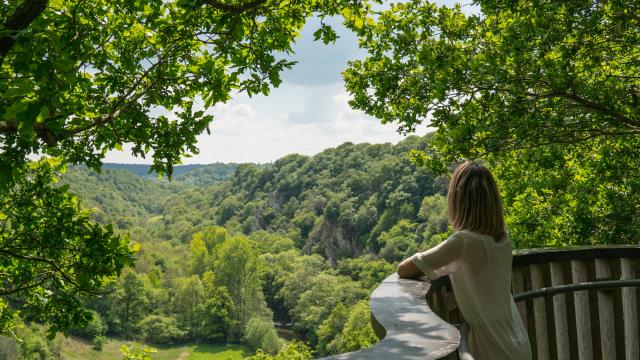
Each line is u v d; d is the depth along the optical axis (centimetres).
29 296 650
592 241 1055
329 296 9750
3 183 479
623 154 931
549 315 294
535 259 285
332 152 16488
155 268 11219
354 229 13312
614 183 1019
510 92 747
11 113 380
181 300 9644
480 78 782
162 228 17412
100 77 643
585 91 731
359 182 14375
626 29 724
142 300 9250
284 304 10725
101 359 7850
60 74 396
